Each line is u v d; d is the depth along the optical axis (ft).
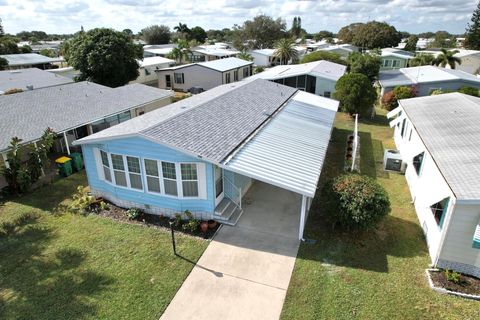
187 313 30.48
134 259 37.58
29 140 58.34
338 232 42.42
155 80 176.45
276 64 242.58
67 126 66.59
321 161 47.78
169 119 49.93
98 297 32.27
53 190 55.88
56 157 69.97
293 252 38.63
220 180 45.73
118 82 135.54
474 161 39.01
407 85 116.88
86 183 58.75
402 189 55.57
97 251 39.09
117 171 47.34
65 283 34.14
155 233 42.63
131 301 31.78
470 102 62.44
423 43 390.83
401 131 70.90
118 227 44.14
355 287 33.37
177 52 214.48
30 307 31.32
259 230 42.91
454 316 30.04
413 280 34.32
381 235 42.19
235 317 30.04
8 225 45.09
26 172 53.57
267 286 33.53
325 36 540.52
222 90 80.28
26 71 135.95
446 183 35.32
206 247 39.58
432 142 47.57
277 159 45.32
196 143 43.70
